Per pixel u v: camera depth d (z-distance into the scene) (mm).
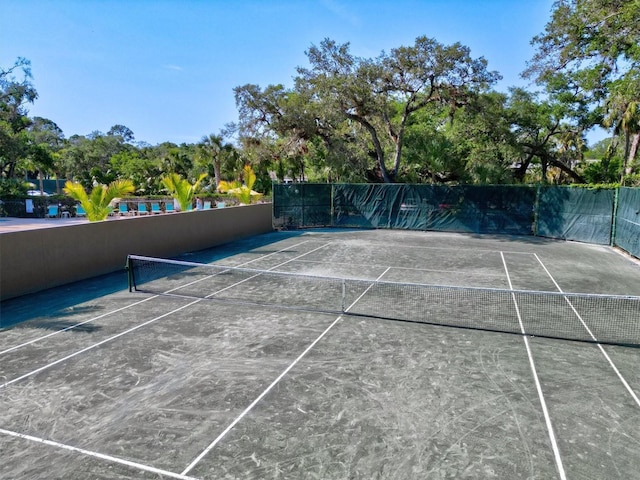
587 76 23109
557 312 7539
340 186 21703
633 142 25234
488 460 3520
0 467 3441
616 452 3635
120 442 3775
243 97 23109
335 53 21859
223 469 3410
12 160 33406
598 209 16203
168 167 43438
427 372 5164
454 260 12812
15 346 5988
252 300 8312
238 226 17500
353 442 3766
